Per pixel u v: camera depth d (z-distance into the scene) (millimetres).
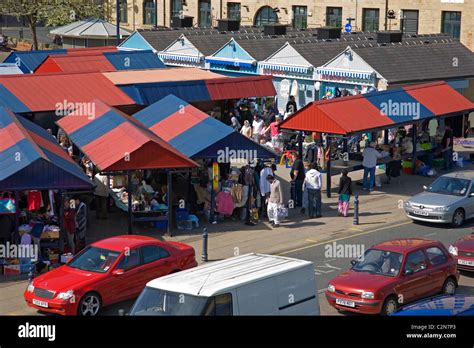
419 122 37156
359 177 37969
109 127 31906
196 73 44312
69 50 50219
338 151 37625
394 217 31812
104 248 22672
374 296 21094
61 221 26078
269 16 70062
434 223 30859
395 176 36906
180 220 30312
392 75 44969
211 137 30859
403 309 18344
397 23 62000
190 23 64562
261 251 27656
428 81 45875
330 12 66062
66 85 38781
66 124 34125
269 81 43562
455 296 19047
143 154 28688
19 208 27641
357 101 35375
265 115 43406
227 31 58156
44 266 25641
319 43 50000
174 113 34250
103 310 22156
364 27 64250
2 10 73938
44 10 73750
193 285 17281
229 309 17016
